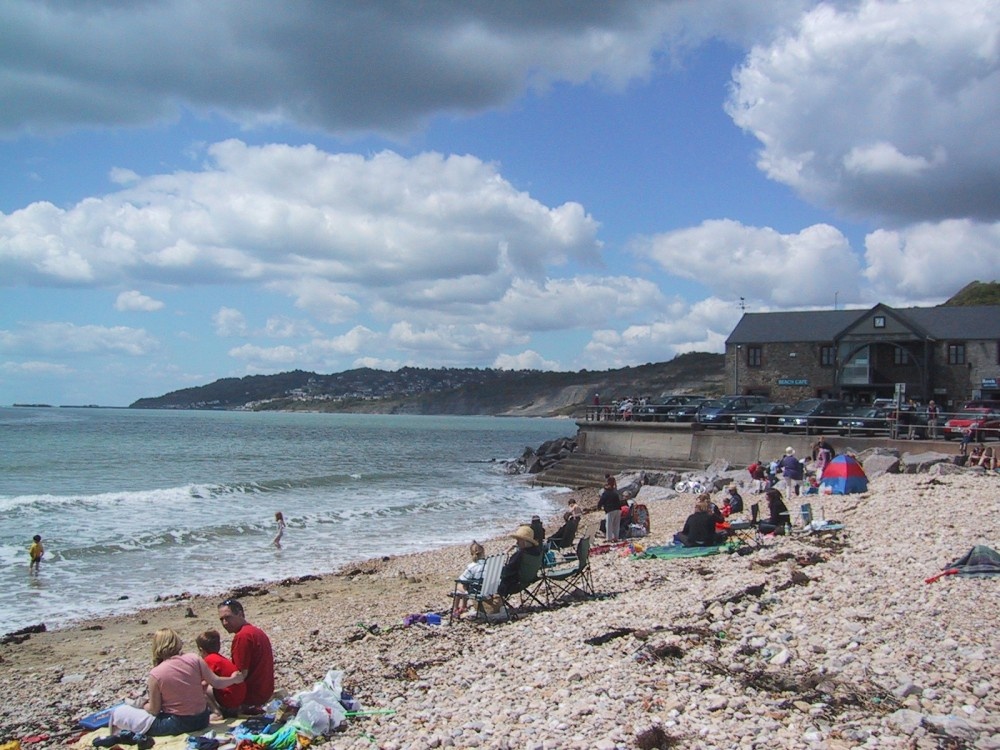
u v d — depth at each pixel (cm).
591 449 4831
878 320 5425
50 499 3266
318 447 8125
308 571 2070
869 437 3578
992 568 1121
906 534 1505
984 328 5291
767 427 3925
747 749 640
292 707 816
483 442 9944
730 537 1734
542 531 1588
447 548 2403
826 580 1179
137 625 1539
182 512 3067
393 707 836
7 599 1750
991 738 635
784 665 831
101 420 16338
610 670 860
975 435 3350
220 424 15462
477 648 1062
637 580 1395
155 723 767
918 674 773
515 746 676
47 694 1066
